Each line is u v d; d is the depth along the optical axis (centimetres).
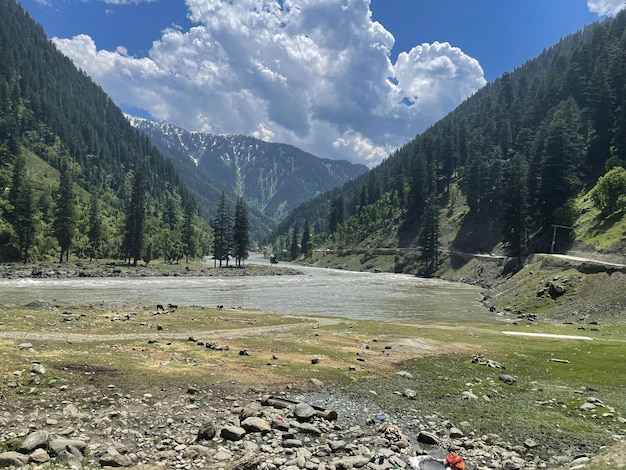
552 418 1650
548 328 4447
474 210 14675
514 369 2517
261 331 3431
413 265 14900
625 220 7656
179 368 1958
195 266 13975
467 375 2333
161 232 16088
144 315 3809
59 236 11681
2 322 2778
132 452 1105
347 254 19525
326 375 2106
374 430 1464
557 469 1166
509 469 1202
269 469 1059
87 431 1193
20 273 9212
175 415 1401
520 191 9419
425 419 1606
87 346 2288
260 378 1945
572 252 7938
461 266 12544
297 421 1452
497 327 4469
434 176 18300
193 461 1072
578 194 10794
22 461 930
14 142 18300
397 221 18825
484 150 16862
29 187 11050
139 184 13512
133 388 1612
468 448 1354
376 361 2547
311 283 10550
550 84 16962
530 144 13850
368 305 6594
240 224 14612
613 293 5256
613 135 11306
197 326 3438
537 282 6675
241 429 1275
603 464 1095
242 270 13375
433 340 3375
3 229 10975
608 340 3591
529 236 10094
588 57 16088
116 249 14788
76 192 19388
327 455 1216
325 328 3822
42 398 1389
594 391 2061
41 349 2069
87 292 6950
